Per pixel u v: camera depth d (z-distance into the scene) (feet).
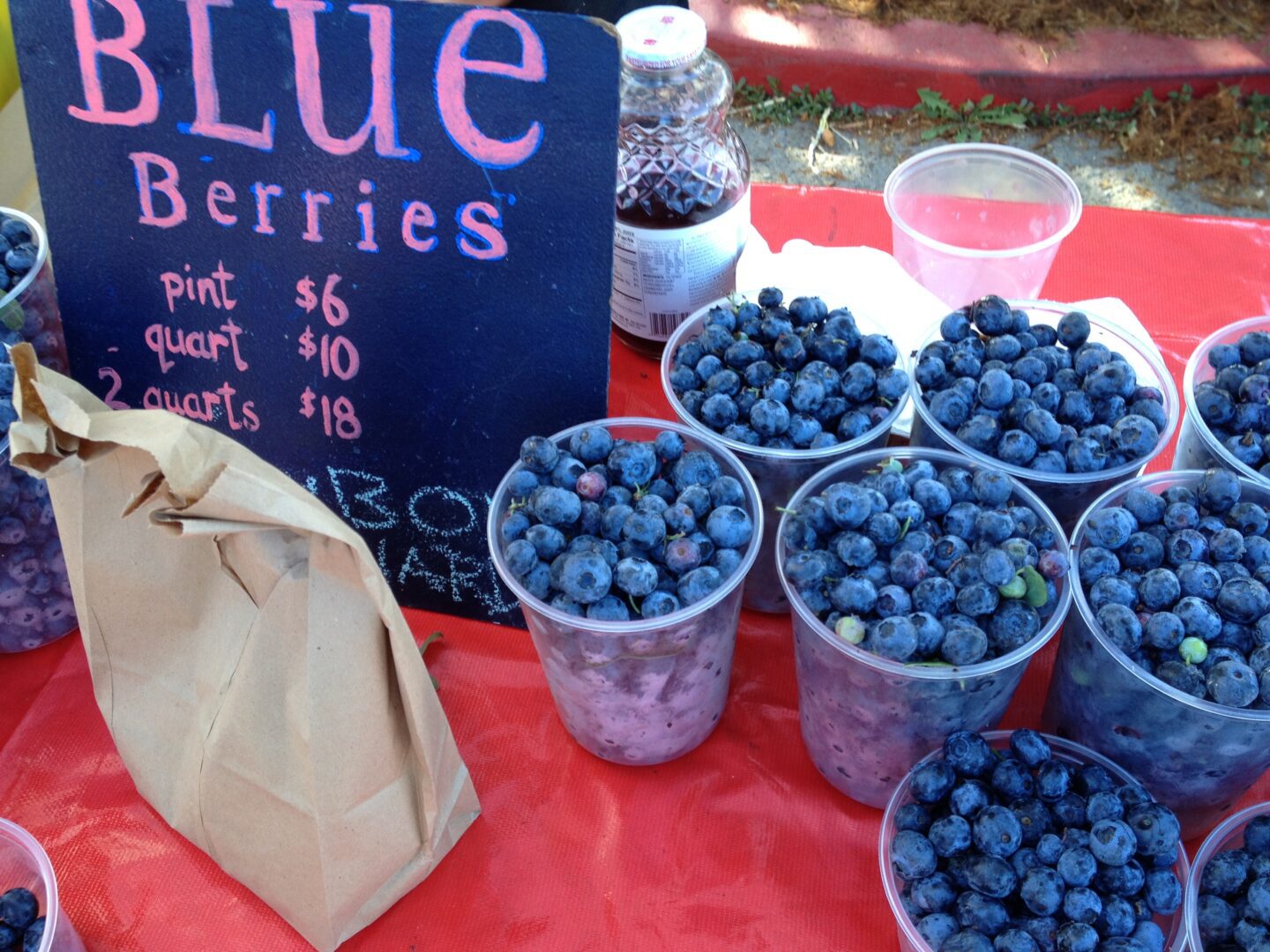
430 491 1.86
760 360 1.84
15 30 1.70
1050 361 1.83
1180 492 1.66
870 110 5.37
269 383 1.84
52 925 1.41
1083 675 1.57
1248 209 4.71
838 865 1.63
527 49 1.54
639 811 1.69
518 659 1.88
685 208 2.01
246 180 1.72
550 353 1.72
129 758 1.65
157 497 1.35
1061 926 1.38
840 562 1.57
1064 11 5.36
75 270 1.83
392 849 1.55
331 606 1.38
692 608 1.50
